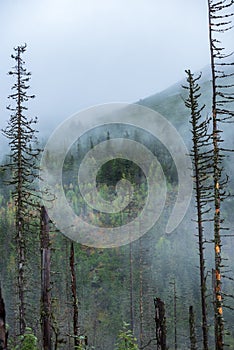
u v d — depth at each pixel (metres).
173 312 58.75
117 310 63.16
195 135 20.94
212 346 49.81
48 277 12.74
